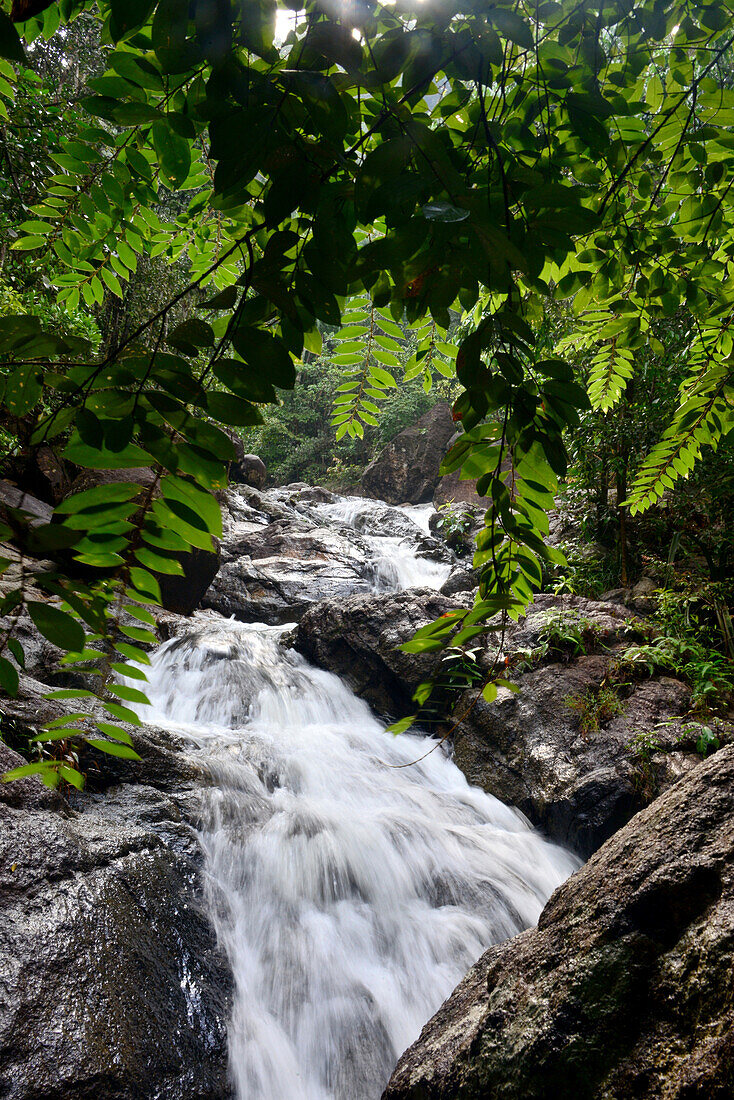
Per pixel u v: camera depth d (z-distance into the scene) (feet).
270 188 2.26
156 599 2.32
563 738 18.74
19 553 1.91
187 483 2.12
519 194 2.61
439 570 39.32
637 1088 5.68
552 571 26.94
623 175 3.76
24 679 14.62
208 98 2.22
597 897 7.20
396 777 19.04
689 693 19.15
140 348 2.12
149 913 10.50
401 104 2.26
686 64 4.02
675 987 5.99
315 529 42.37
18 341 2.01
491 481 3.22
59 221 4.44
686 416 5.03
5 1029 7.72
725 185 4.40
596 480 27.86
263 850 14.01
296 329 2.43
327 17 2.18
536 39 3.14
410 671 22.66
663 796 7.80
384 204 2.12
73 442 2.03
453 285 2.45
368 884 14.11
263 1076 10.03
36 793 11.51
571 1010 6.48
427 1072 7.73
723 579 23.29
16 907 9.19
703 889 6.46
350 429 4.19
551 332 15.16
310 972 12.05
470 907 14.28
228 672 22.67
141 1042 8.59
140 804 13.99
